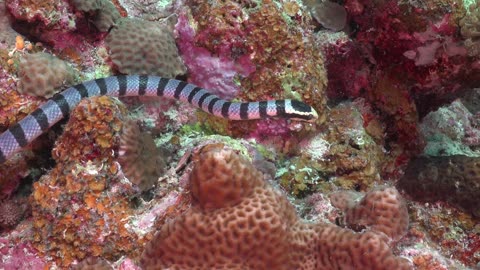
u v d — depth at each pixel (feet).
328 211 3.81
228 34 3.94
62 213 3.48
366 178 4.11
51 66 3.76
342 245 3.41
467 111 4.75
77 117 3.49
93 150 3.50
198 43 4.02
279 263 3.40
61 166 3.51
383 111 4.30
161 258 3.41
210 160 3.35
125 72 3.94
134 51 3.94
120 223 3.50
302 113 3.91
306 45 4.02
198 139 3.95
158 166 3.74
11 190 3.78
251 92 4.06
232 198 3.38
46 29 3.80
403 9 3.89
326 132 4.20
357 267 3.39
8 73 3.70
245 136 4.12
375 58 4.20
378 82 4.25
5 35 3.75
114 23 3.98
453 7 3.81
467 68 3.97
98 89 3.85
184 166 3.76
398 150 4.33
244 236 3.35
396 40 4.02
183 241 3.37
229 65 4.03
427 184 4.07
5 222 3.70
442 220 4.02
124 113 3.60
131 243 3.50
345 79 4.33
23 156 3.77
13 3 3.71
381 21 4.00
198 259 3.38
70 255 3.48
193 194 3.43
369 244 3.37
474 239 3.96
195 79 4.15
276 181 4.08
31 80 3.71
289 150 4.15
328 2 4.25
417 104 4.35
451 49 3.92
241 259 3.38
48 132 3.80
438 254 3.67
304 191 4.11
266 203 3.39
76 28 3.88
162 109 4.09
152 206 3.60
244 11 3.93
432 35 3.90
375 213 3.61
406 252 3.64
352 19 4.18
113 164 3.51
